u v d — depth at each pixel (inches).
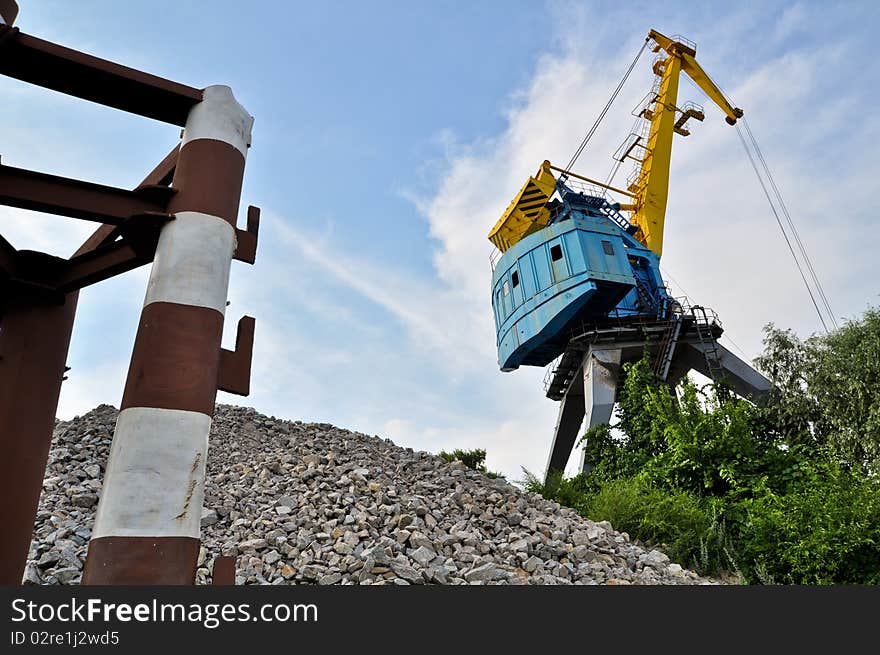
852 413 828.6
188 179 177.9
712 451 697.6
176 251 167.9
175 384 155.9
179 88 189.0
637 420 908.0
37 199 169.0
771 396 956.6
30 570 332.5
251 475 530.0
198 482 153.6
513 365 1306.6
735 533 604.7
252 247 187.8
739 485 680.4
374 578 342.3
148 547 143.3
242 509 462.3
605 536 506.3
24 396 192.1
